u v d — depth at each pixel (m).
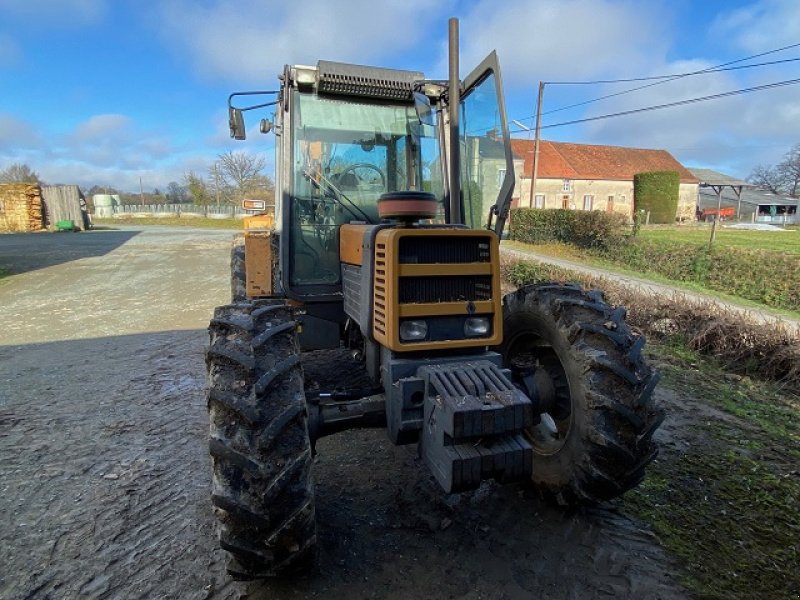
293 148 3.42
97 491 2.97
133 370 5.08
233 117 3.65
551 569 2.29
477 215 3.37
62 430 3.76
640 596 2.13
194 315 7.57
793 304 8.00
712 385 4.52
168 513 2.76
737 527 2.59
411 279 2.31
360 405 2.44
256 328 2.26
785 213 44.81
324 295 3.46
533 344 2.97
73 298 9.01
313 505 1.96
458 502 2.81
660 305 6.10
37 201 28.00
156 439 3.61
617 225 14.18
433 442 2.16
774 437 3.55
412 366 2.32
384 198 2.37
